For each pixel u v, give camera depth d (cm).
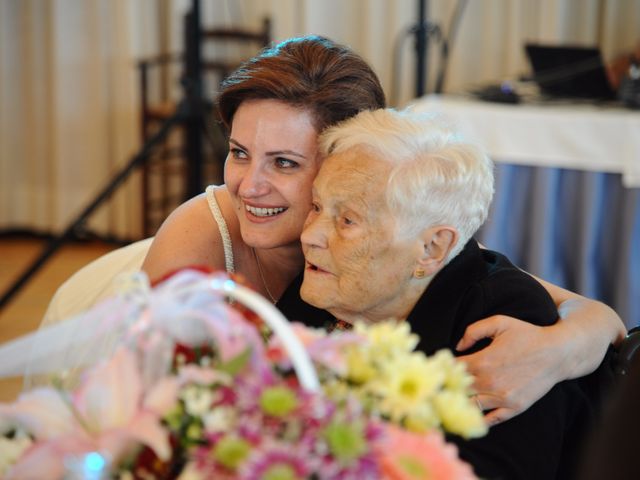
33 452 76
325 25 526
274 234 143
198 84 343
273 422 71
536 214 326
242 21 534
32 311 407
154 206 536
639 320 318
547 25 483
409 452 73
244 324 80
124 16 527
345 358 83
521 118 323
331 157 128
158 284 95
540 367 120
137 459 80
